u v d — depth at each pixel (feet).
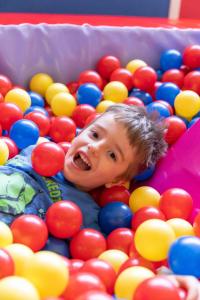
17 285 2.30
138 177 4.59
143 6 8.35
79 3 8.16
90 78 5.77
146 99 5.64
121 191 4.19
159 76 6.25
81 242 3.42
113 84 5.62
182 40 6.37
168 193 3.85
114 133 3.99
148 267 3.11
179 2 8.34
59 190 3.98
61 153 3.96
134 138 4.04
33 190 3.82
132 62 6.14
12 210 3.55
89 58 6.11
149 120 4.30
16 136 4.46
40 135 4.82
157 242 3.07
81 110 5.21
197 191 4.21
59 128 4.81
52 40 5.84
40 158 3.87
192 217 3.94
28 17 6.49
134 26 6.29
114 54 6.21
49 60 5.91
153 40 6.29
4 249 2.79
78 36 5.96
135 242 3.18
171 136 4.76
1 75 5.50
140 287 2.37
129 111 4.23
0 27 5.56
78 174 4.02
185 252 2.78
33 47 5.77
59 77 6.05
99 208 4.12
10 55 5.66
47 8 8.07
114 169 4.04
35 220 3.29
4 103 4.86
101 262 2.93
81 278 2.60
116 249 3.49
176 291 2.35
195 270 2.76
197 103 5.33
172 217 3.77
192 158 4.36
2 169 3.84
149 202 4.07
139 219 3.66
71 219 3.44
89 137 4.05
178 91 5.57
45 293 2.54
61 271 2.57
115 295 2.77
